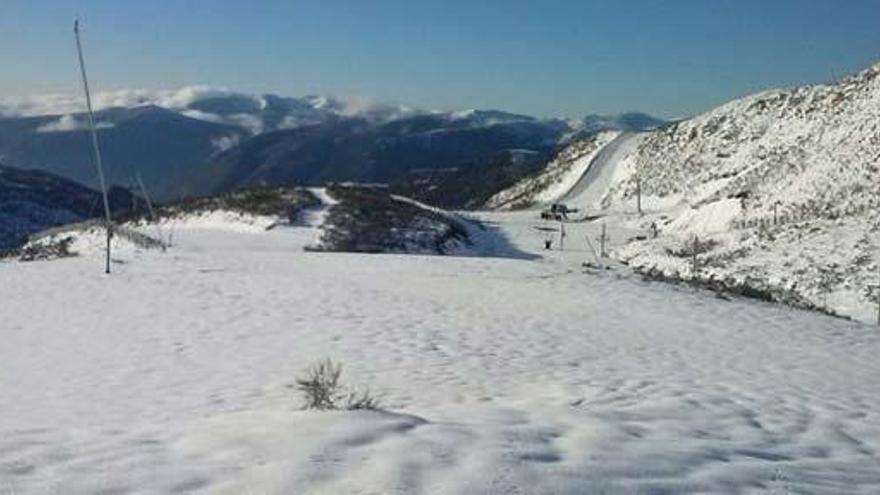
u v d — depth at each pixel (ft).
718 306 81.97
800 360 55.83
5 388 39.88
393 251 197.67
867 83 335.06
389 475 18.44
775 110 387.34
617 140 477.77
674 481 20.06
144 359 47.80
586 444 22.50
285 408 32.89
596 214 323.78
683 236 225.35
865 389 45.32
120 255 109.29
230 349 50.98
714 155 372.38
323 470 18.67
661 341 60.29
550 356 51.29
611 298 82.43
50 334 56.34
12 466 18.94
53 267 94.79
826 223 161.17
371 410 25.26
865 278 125.18
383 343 53.78
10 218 391.45
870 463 25.85
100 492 17.38
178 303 70.38
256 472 18.54
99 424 29.19
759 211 227.81
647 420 28.37
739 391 40.88
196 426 23.17
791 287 129.90
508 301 77.51
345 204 227.20
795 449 26.71
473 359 49.06
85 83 90.89
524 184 517.55
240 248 178.40
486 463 19.61
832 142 266.77
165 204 245.45
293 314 65.21
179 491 17.48
